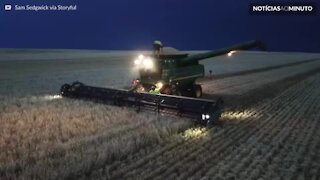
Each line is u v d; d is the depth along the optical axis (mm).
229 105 16234
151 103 13227
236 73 38812
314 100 18125
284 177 7242
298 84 26453
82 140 9406
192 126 11531
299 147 9406
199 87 18609
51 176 6918
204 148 9016
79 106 14594
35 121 11656
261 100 18000
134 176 7117
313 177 7262
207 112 11453
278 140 10031
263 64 60625
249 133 10781
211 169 7582
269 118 13227
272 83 27141
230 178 7117
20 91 20266
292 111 14836
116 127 11008
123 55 84688
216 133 10648
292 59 85562
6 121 11633
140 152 8586
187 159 8156
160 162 7910
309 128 11711
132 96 14094
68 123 11445
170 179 6992
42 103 15391
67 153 8273
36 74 33656
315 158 8547
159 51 16781
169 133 10438
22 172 7199
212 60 76000
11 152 8328
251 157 8422
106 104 15070
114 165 7672
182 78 16812
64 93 17562
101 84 24688
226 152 8766
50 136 9828
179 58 16922
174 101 12602
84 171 7301
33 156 8039
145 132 10266
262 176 7250
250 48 16422
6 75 32031
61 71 38125
